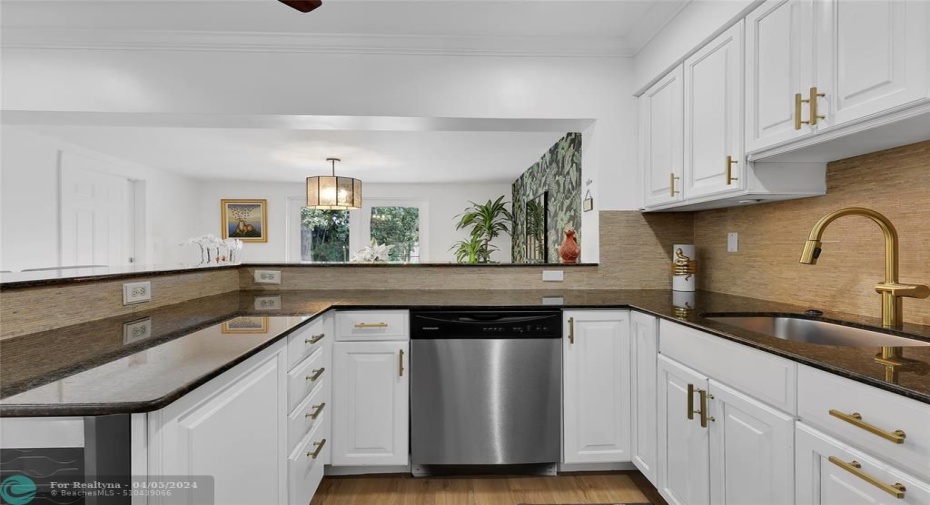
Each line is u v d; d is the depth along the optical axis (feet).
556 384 6.79
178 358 3.27
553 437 6.81
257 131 12.92
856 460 3.06
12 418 2.33
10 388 2.55
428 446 6.76
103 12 7.06
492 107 8.14
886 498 2.86
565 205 12.91
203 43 7.80
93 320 4.87
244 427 3.58
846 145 4.63
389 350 6.72
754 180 5.49
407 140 13.96
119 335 4.11
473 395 6.75
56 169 13.55
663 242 8.49
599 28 7.70
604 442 6.81
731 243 7.51
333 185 15.76
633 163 8.36
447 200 23.39
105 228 15.87
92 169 15.14
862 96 3.94
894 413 2.81
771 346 3.91
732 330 4.67
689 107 6.60
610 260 8.45
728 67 5.75
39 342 3.81
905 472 2.75
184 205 20.84
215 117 8.09
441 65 8.09
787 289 6.30
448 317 6.71
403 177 21.16
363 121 8.36
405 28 7.64
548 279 8.50
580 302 6.93
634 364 6.66
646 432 6.32
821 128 4.34
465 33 7.83
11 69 7.64
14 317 3.96
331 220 23.54
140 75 7.78
